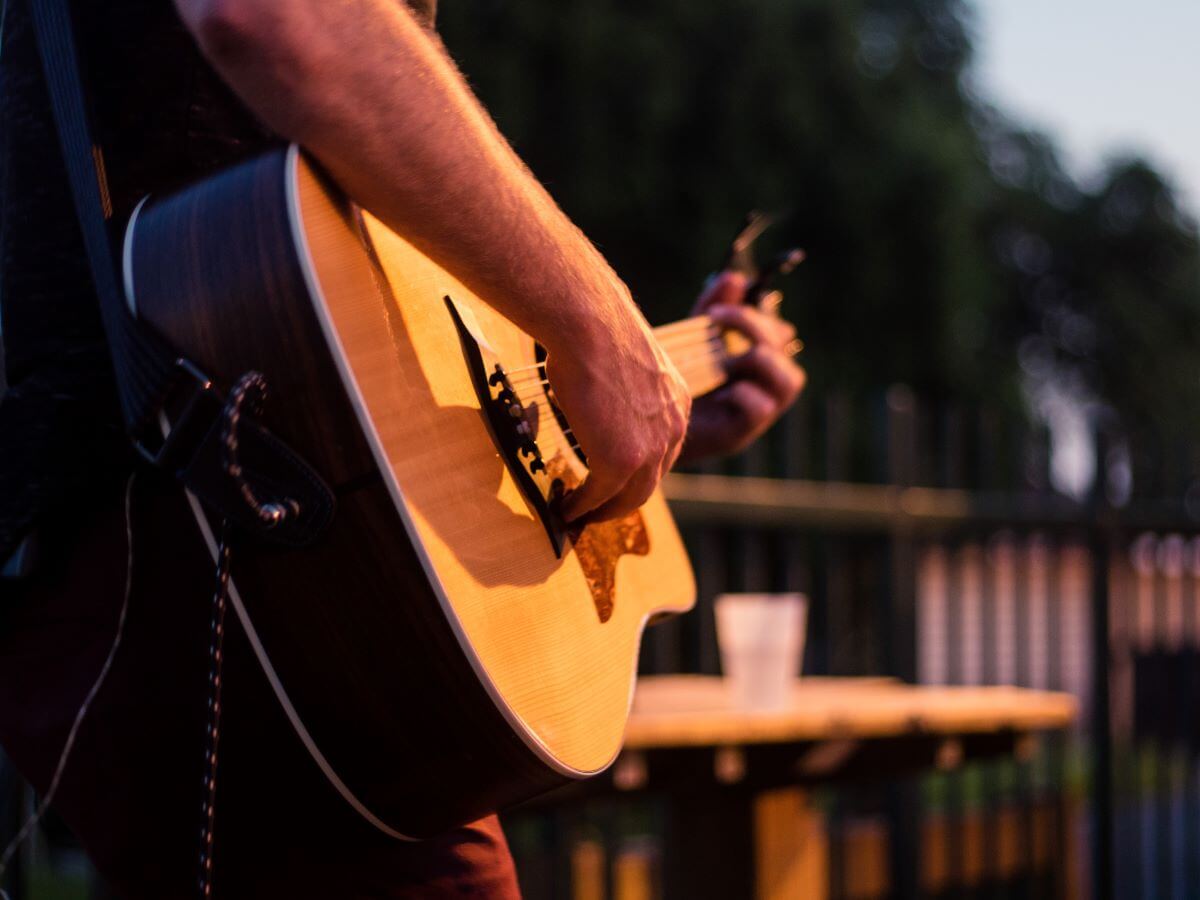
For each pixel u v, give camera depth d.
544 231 0.94
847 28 10.56
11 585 0.97
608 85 9.55
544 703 0.98
